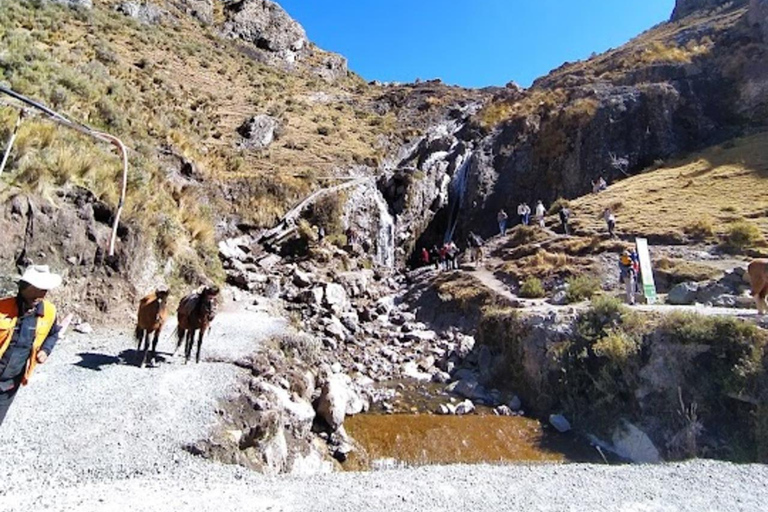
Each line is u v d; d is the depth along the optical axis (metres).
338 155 37.66
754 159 28.86
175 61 43.22
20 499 4.84
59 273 12.34
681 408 10.88
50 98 18.12
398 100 57.50
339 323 18.39
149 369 9.77
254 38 63.62
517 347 14.98
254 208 27.19
